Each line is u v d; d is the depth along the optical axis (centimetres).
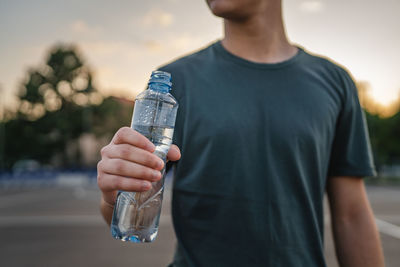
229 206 138
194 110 144
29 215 1141
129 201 119
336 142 160
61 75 5362
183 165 143
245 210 138
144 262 632
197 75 150
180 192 143
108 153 101
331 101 153
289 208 141
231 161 140
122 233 118
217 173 140
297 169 142
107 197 119
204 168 140
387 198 1870
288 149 142
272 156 142
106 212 131
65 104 5403
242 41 159
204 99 145
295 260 138
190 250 140
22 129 5256
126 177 99
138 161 97
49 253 684
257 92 147
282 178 141
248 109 144
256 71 150
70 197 1809
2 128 4975
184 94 148
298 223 142
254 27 156
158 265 616
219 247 138
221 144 141
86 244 758
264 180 140
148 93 117
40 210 1262
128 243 767
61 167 5303
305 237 142
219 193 139
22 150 5250
